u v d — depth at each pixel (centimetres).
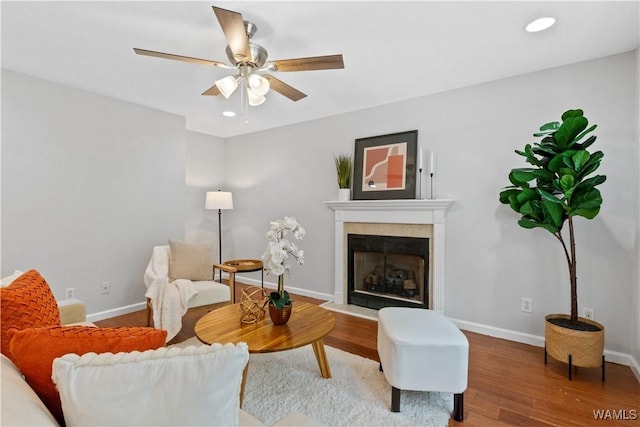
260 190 479
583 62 252
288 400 192
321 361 218
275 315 208
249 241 495
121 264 347
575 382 214
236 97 338
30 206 285
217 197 454
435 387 178
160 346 97
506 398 196
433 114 324
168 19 198
